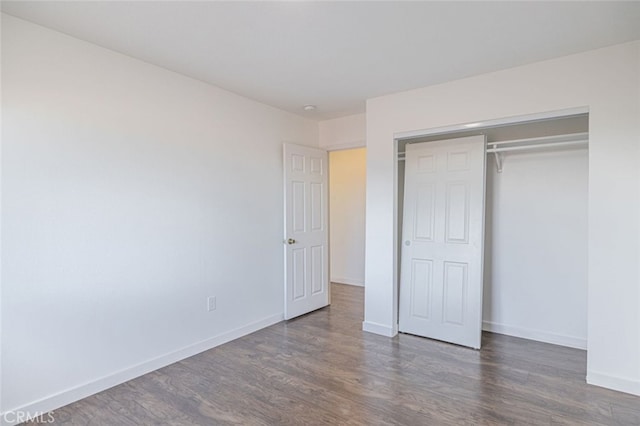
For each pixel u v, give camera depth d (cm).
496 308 348
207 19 203
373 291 349
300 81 302
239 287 339
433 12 196
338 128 425
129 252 254
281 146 386
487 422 203
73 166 224
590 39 227
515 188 335
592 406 217
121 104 248
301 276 406
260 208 362
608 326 237
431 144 337
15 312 202
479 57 254
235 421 206
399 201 380
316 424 203
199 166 301
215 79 297
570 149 310
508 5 189
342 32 218
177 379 255
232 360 287
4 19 196
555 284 318
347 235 583
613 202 234
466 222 316
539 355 294
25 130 204
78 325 228
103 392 237
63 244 220
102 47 237
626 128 231
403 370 268
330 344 321
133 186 255
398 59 258
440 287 328
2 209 197
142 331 262
